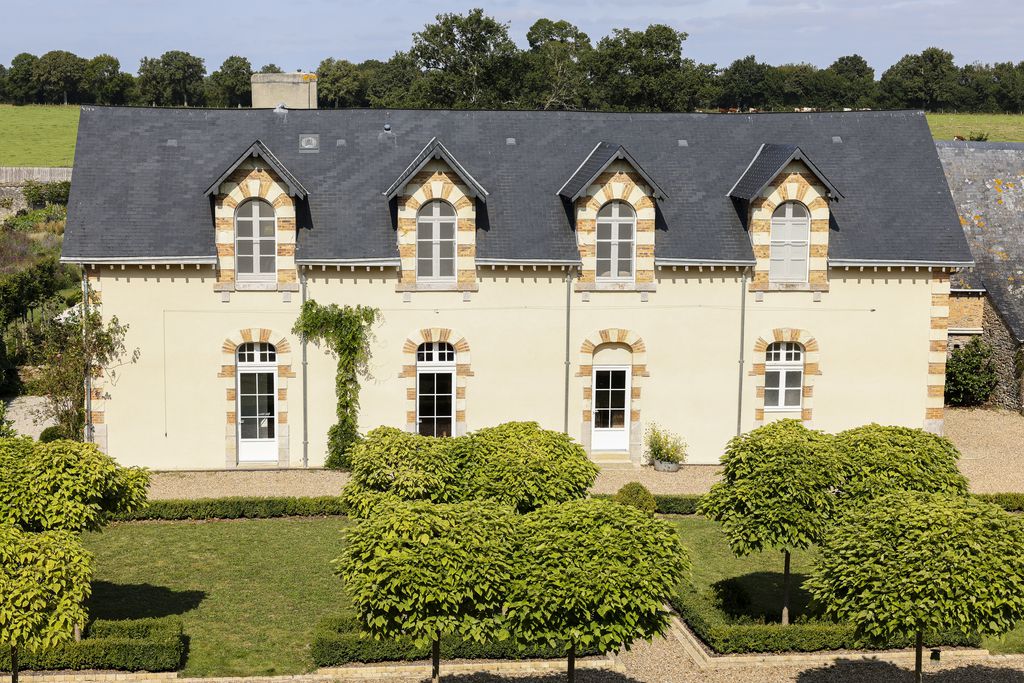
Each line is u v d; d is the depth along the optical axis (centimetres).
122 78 14538
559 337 3569
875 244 3656
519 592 1862
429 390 3566
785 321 3650
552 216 3597
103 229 3397
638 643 2436
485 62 8431
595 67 8800
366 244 3472
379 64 14750
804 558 2919
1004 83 12606
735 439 2483
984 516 1920
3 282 4725
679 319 3609
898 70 12888
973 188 4756
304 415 3509
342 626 2341
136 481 2400
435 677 2048
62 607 1867
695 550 2956
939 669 2306
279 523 3078
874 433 2478
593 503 1964
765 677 2262
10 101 14400
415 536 1869
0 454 2255
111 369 3428
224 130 3716
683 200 3697
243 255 3444
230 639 2356
